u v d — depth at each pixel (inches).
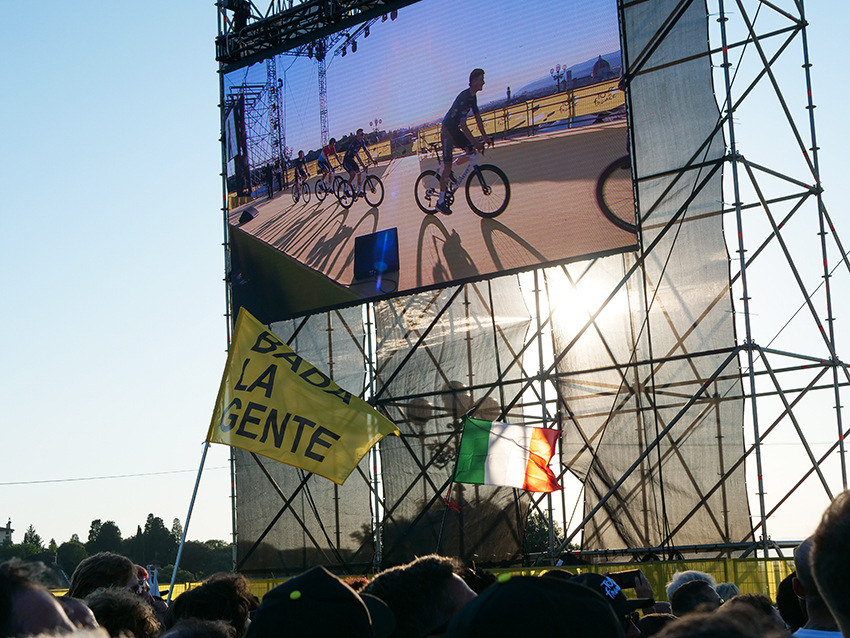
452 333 685.9
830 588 68.1
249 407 372.2
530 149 628.4
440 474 668.1
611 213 600.4
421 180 668.7
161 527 3233.3
